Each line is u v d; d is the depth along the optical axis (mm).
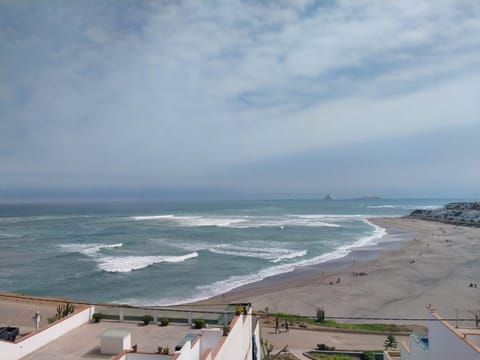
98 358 10781
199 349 11398
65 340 12016
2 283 42844
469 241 75250
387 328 27562
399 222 124375
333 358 21703
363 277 44906
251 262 54125
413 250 64250
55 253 61031
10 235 86500
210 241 75000
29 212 187375
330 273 47406
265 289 40625
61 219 135625
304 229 97688
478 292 37688
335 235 85438
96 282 43188
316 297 37156
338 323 29094
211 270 49188
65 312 19797
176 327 13250
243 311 14219
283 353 22391
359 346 23797
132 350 10406
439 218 132250
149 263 52750
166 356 10086
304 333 26281
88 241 75312
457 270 48000
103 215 159875
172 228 99625
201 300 36781
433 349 11875
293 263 53656
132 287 41250
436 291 38312
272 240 76500
